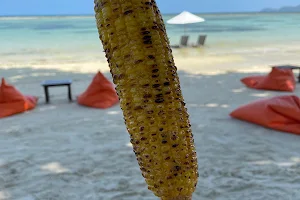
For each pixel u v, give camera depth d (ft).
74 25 164.55
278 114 17.30
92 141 16.19
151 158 3.82
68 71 39.55
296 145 14.96
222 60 47.78
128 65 3.70
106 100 22.94
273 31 108.88
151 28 3.71
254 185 11.38
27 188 11.59
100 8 3.83
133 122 3.80
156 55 3.72
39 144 15.92
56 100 25.31
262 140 15.66
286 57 49.34
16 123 19.49
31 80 34.09
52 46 69.82
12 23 201.05
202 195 10.82
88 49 63.93
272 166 12.85
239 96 25.38
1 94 21.47
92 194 11.12
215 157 13.84
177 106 3.85
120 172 12.69
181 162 3.85
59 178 12.27
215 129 17.48
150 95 3.70
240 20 214.48
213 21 198.59
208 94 26.23
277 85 26.91
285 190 10.98
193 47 67.77
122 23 3.69
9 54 57.98
